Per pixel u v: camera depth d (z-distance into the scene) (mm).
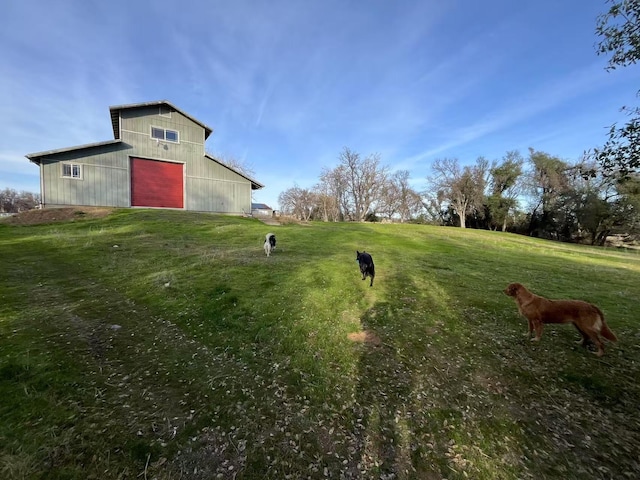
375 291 7312
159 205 22625
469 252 15633
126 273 7910
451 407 3338
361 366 4113
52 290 6492
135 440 2668
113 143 20625
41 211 17359
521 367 4145
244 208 26375
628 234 33656
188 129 23641
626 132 3770
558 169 37031
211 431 2846
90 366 3768
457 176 45625
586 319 4453
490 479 2467
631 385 3748
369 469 2531
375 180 55438
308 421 3057
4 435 2566
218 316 5457
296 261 9812
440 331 5250
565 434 2967
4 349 3898
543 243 26953
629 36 3582
